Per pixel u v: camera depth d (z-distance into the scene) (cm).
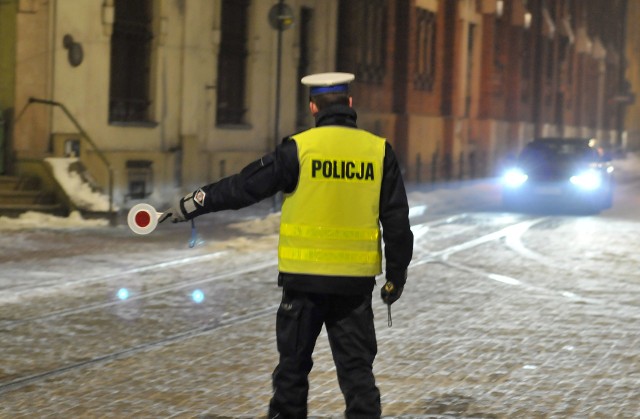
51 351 1428
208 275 2153
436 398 1195
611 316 1753
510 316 1739
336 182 920
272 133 4516
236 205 916
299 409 946
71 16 3325
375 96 5488
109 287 1970
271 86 4497
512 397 1202
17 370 1317
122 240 2712
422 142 5988
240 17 4306
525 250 2720
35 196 3119
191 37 3906
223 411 1133
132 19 3653
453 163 6394
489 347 1482
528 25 7762
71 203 3094
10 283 1980
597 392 1230
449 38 6412
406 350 1455
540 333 1594
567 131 9412
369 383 931
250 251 2545
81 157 3325
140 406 1151
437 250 2683
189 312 1738
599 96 10594
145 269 2209
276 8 3556
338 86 946
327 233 918
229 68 4256
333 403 1166
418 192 4497
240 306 1805
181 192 3853
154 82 3747
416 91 5966
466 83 6706
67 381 1262
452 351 1453
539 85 8362
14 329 1567
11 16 3238
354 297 935
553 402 1182
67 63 3319
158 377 1288
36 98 3253
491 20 7000
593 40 10362
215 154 4056
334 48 4953
